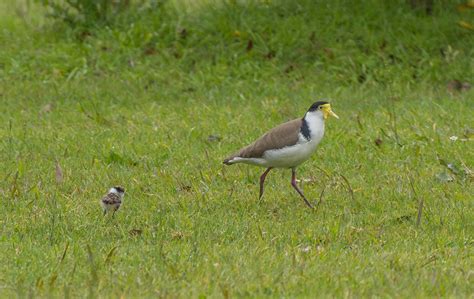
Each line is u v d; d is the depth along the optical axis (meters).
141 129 16.14
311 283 9.75
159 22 20.06
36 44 20.03
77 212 12.30
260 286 9.67
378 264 10.35
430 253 10.73
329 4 20.30
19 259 10.51
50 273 10.13
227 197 12.92
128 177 13.84
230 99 17.83
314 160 14.48
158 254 10.65
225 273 10.05
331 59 18.97
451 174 13.66
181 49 19.45
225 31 19.67
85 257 10.59
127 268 10.26
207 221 11.91
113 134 15.89
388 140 15.16
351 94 17.89
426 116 16.27
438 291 9.56
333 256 10.62
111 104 17.75
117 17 20.42
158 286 9.73
